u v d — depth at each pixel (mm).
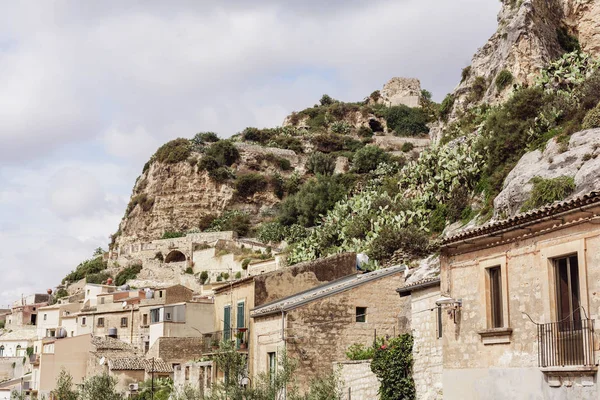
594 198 21875
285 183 161125
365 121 195750
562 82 66750
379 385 34188
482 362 26078
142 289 106500
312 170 165250
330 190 134500
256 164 166000
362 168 156875
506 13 84250
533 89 62781
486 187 60719
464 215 61906
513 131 61219
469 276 27078
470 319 26844
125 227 168375
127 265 140000
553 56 76875
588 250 22328
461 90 85688
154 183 165875
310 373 39344
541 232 24062
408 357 32594
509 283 25234
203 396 39625
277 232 129875
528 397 24031
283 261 102750
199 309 74750
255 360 43156
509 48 77688
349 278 47219
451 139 77562
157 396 61625
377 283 41344
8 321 138875
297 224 131375
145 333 86688
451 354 27594
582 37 79938
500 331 25188
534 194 46781
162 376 68812
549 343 23219
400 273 41812
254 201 158125
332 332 40156
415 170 76125
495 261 25875
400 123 193375
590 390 21875
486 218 55062
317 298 40344
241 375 38719
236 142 174625
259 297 46156
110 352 73750
